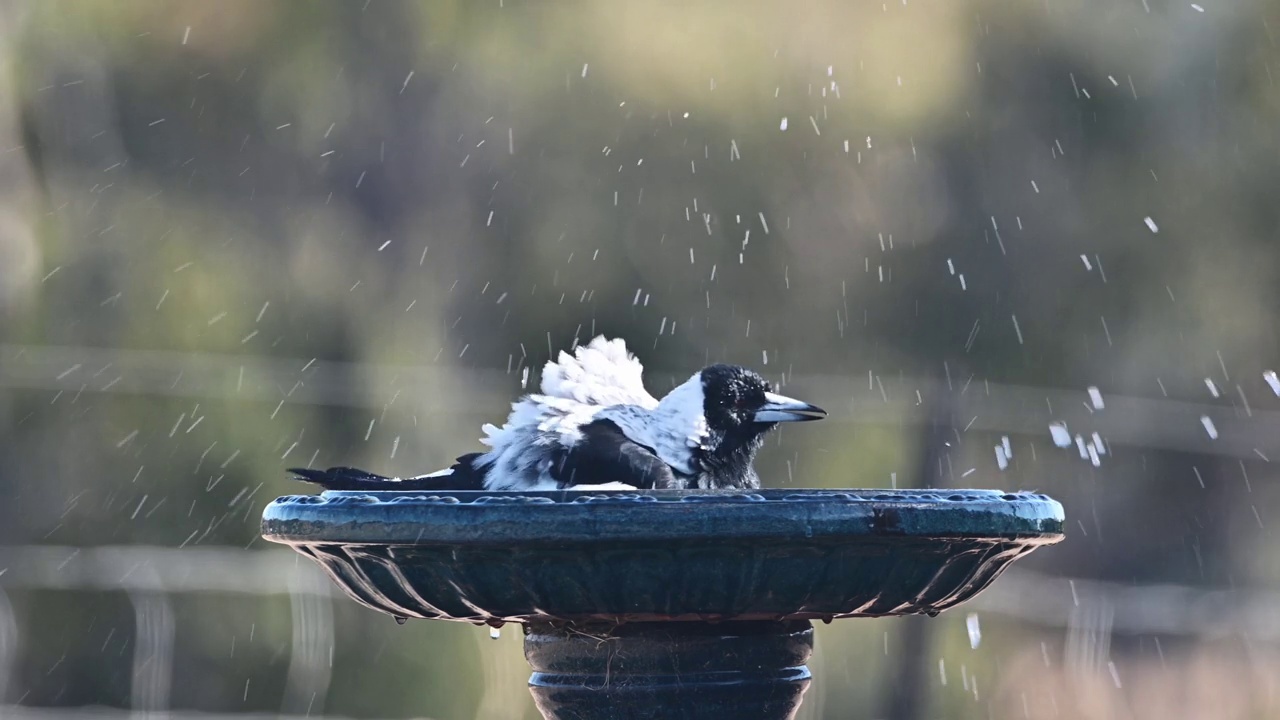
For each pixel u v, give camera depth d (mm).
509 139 16641
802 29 16531
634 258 16375
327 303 16234
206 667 13406
